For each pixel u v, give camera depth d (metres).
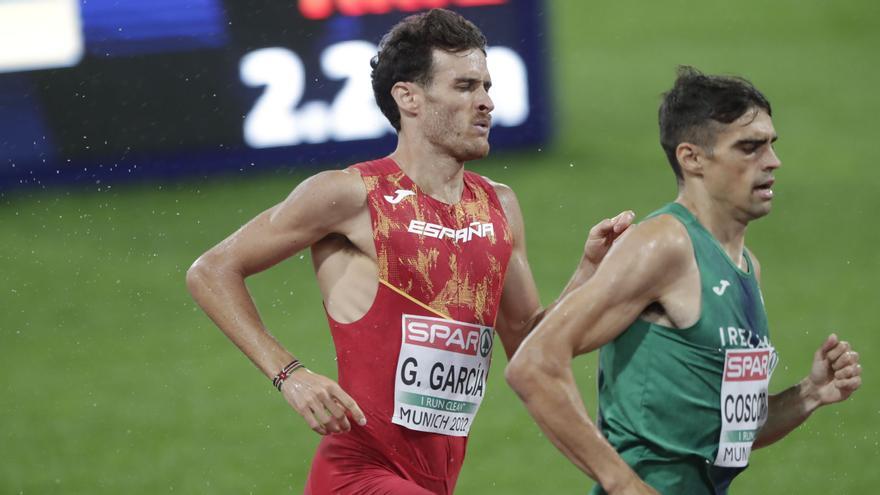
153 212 37.69
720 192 11.03
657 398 10.91
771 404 12.38
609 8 74.88
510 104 45.06
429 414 12.44
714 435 10.98
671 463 10.99
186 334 28.86
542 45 44.84
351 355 12.48
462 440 12.91
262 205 38.06
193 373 26.45
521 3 44.19
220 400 24.91
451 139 12.38
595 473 10.59
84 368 26.81
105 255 34.12
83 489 20.69
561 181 42.62
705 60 62.91
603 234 12.43
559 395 10.47
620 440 11.12
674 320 10.80
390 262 12.27
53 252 34.38
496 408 24.34
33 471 21.52
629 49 66.31
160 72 39.72
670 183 42.38
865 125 50.84
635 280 10.57
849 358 12.08
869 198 40.81
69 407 24.59
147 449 22.47
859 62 61.78
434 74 12.33
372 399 12.40
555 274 32.72
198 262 12.46
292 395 11.97
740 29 69.62
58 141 39.22
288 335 28.30
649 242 10.66
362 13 40.81
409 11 41.34
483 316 12.59
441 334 12.34
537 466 21.41
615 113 52.81
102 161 39.59
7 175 38.97
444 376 12.42
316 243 12.75
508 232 12.87
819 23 70.25
